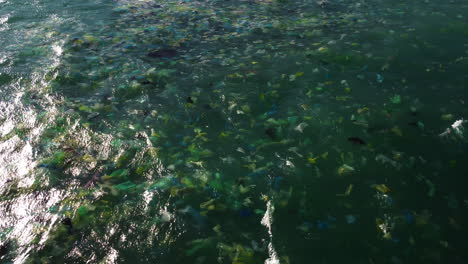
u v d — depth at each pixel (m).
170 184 3.98
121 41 7.66
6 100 5.48
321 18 8.78
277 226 3.52
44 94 5.68
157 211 3.65
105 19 8.93
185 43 7.59
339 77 6.13
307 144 4.64
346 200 3.82
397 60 6.62
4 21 8.59
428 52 6.88
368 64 6.52
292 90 5.80
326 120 5.07
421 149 4.50
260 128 4.95
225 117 5.20
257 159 4.39
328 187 3.99
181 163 4.31
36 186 3.91
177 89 5.89
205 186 3.98
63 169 4.16
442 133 4.71
